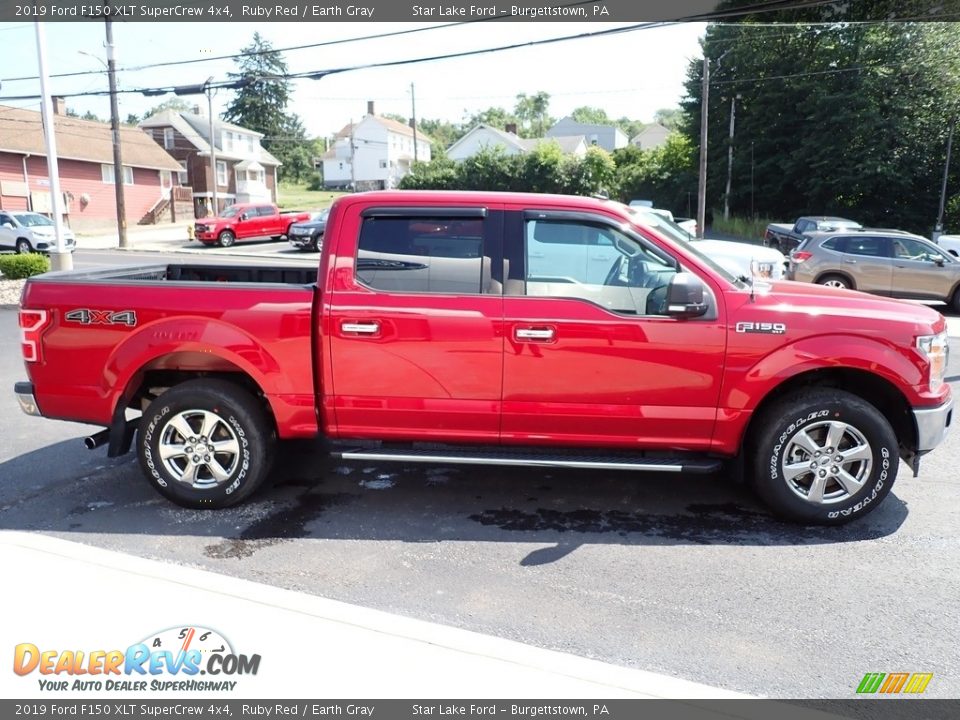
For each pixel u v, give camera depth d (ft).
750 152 135.23
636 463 14.23
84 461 18.52
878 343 13.80
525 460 14.35
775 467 14.29
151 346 14.66
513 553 13.35
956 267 45.57
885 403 15.08
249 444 14.97
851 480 14.21
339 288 14.51
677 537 14.11
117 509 15.35
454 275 14.39
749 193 140.56
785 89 127.75
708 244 44.04
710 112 143.33
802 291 14.89
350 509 15.44
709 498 16.19
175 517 14.93
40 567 11.78
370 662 9.40
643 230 14.16
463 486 16.87
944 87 112.16
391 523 14.73
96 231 132.98
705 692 8.93
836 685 9.39
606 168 161.07
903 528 14.49
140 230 136.67
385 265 14.49
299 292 14.55
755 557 13.21
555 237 14.33
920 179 118.52
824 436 14.35
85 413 15.23
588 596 11.73
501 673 9.20
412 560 13.03
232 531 14.26
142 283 14.90
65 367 15.10
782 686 9.35
